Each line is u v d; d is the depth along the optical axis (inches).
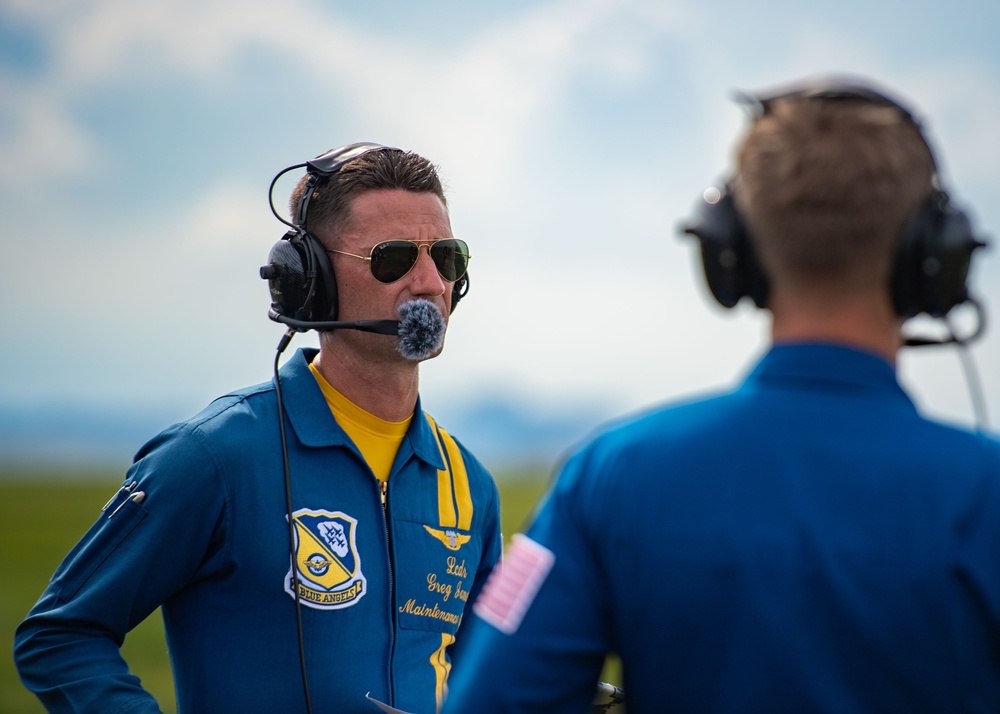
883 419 210.5
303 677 350.0
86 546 354.6
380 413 395.2
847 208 206.1
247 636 355.9
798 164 208.7
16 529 5246.1
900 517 200.7
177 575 354.0
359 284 385.1
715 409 221.1
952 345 239.1
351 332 387.2
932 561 196.9
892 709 195.6
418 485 400.2
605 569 214.8
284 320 382.6
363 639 365.7
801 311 219.3
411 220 386.9
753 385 222.1
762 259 220.5
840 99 216.4
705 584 204.4
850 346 215.9
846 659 196.9
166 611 374.9
